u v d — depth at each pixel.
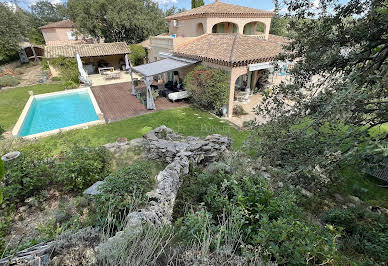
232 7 30.55
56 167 9.77
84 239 5.02
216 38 24.42
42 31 64.19
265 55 19.58
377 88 4.38
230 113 19.47
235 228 5.33
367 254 6.48
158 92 25.08
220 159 12.08
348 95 4.25
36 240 6.22
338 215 8.16
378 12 5.05
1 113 21.75
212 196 7.37
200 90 20.25
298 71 6.82
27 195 9.25
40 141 15.31
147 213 6.23
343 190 10.39
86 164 9.72
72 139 15.47
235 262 4.27
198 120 18.75
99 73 40.38
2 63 43.56
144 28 47.22
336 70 6.19
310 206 9.26
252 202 6.73
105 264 4.11
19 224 8.02
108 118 19.52
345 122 5.22
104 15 45.94
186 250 4.70
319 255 4.55
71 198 9.36
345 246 6.90
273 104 7.12
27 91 29.56
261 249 4.70
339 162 5.44
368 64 5.95
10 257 4.29
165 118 19.17
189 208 7.57
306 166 5.48
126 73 39.97
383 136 4.43
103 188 7.34
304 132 5.66
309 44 6.30
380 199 10.01
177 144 12.20
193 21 29.97
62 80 33.84
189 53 23.66
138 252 4.31
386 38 5.44
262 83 26.78
